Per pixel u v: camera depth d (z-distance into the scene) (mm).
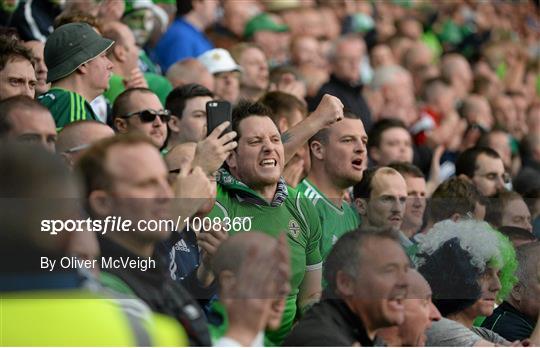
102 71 19672
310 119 18172
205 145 15562
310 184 18969
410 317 14477
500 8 53656
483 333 15984
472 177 23250
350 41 31484
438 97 33031
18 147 10172
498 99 36531
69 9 24484
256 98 25844
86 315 10281
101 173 12398
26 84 18406
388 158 24406
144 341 10695
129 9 27172
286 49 35219
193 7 29578
